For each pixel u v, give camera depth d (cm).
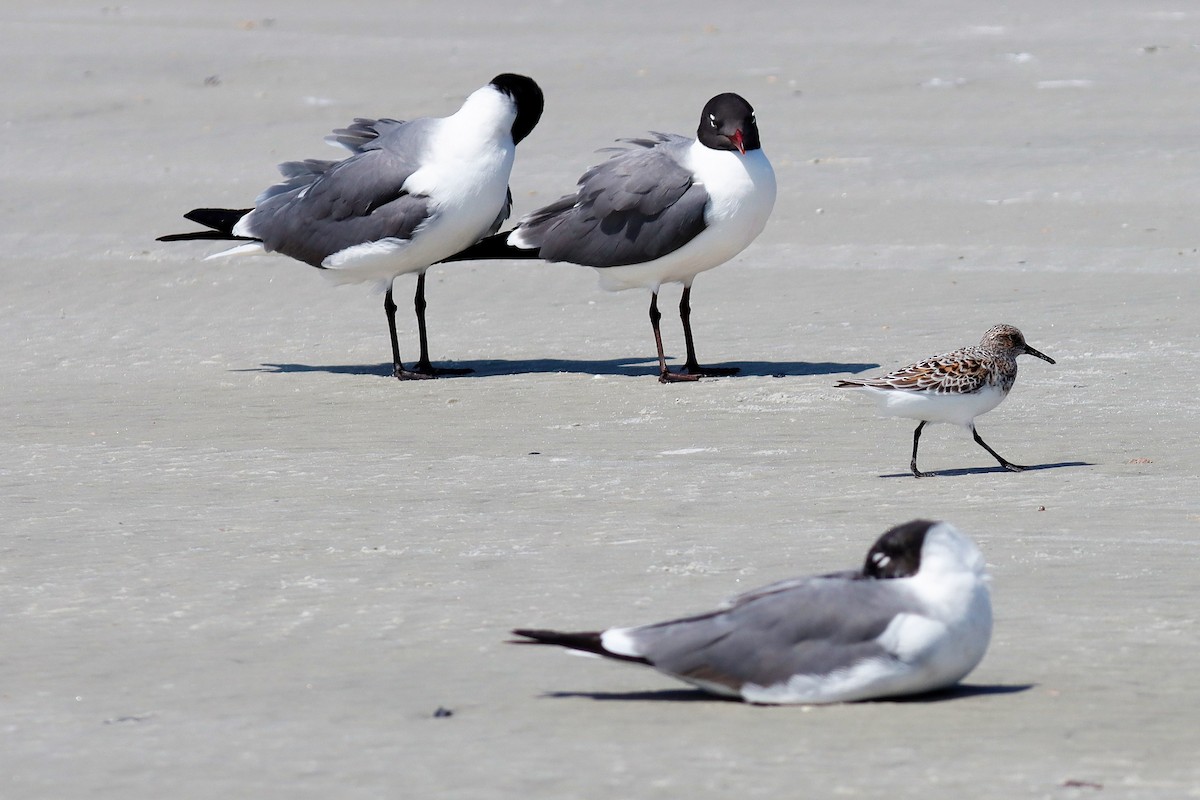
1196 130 2852
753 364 1777
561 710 750
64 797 655
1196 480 1215
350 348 1958
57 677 828
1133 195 2484
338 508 1214
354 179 1802
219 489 1291
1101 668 798
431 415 1586
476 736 714
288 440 1484
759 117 3081
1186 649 828
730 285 2184
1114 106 3056
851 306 2033
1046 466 1282
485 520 1162
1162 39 3666
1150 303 1942
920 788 640
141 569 1051
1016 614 899
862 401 1560
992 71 3394
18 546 1120
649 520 1148
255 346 1975
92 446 1470
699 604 929
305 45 3919
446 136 1788
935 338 1842
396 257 1784
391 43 3947
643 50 3772
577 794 640
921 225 2402
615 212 1745
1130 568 988
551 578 1001
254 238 1889
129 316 2138
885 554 747
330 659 848
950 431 1418
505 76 1798
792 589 745
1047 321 1883
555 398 1647
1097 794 632
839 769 662
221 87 3509
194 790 657
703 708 747
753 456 1356
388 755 691
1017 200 2494
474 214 1783
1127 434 1379
